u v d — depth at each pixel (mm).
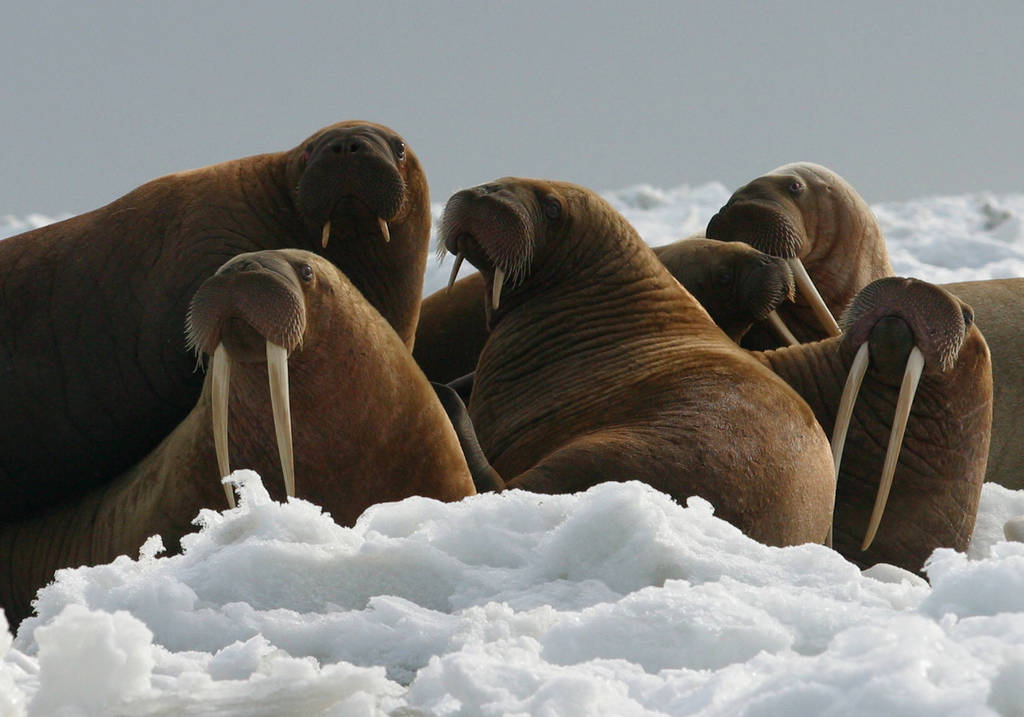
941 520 27812
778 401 25047
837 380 27953
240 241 27469
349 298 21688
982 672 10508
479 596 15523
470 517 16922
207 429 22078
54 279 27703
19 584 25828
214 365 20609
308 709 11562
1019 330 36781
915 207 81125
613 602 15203
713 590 14039
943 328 26016
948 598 13078
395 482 22141
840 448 26312
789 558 15984
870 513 27406
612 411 25609
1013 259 58281
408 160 28281
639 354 26953
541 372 27406
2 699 11266
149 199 28328
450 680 11805
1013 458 35750
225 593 15500
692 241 33219
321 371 21141
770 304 31594
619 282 28125
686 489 23406
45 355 27250
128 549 23250
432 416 22672
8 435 27109
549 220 27844
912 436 27594
